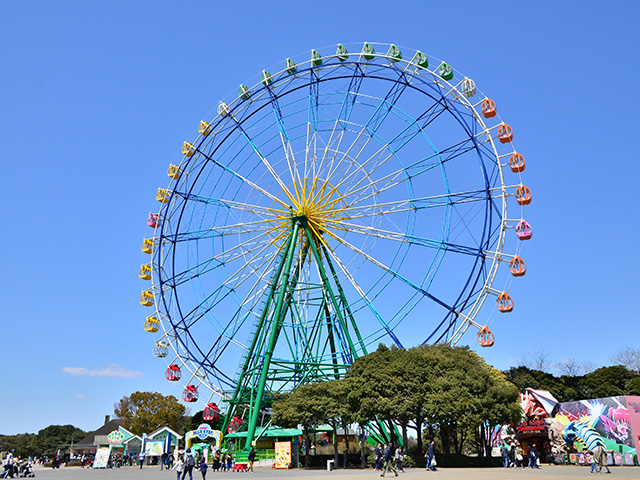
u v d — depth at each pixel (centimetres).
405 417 4825
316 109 6569
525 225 5625
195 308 6669
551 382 9550
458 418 4725
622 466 4744
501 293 5619
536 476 3428
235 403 6462
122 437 8450
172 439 8231
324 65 6712
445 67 6109
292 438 6706
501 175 5819
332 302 6312
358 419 4919
